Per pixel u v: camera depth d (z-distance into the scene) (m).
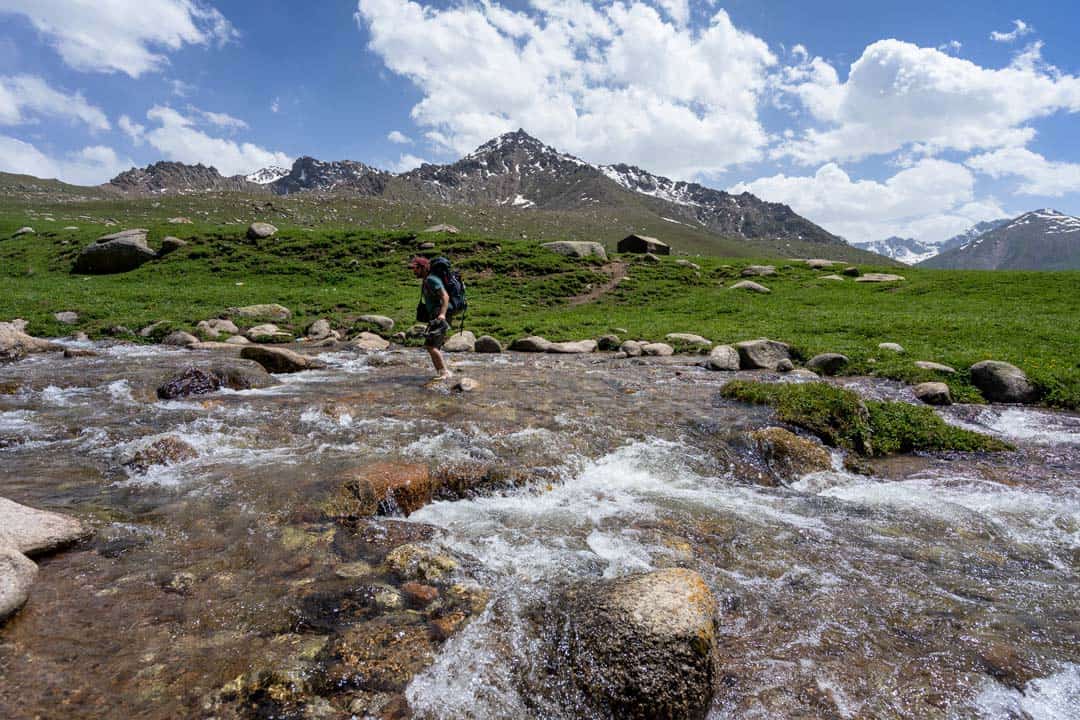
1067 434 11.21
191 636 4.12
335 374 15.08
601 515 6.97
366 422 10.12
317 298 31.73
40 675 3.59
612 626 4.14
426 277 14.04
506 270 42.72
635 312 32.84
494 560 5.63
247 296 31.05
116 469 7.41
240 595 4.68
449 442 9.09
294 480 7.09
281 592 4.76
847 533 6.73
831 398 11.27
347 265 41.94
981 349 18.17
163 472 7.36
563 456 8.90
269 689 3.67
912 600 5.27
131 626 4.17
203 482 7.01
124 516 6.00
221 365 13.47
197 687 3.64
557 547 6.00
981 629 4.84
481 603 4.82
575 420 10.80
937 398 13.45
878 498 7.96
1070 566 6.05
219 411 10.44
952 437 10.47
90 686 3.55
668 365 18.17
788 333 23.78
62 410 10.23
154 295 29.86
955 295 34.19
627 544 6.16
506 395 12.69
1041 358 16.30
